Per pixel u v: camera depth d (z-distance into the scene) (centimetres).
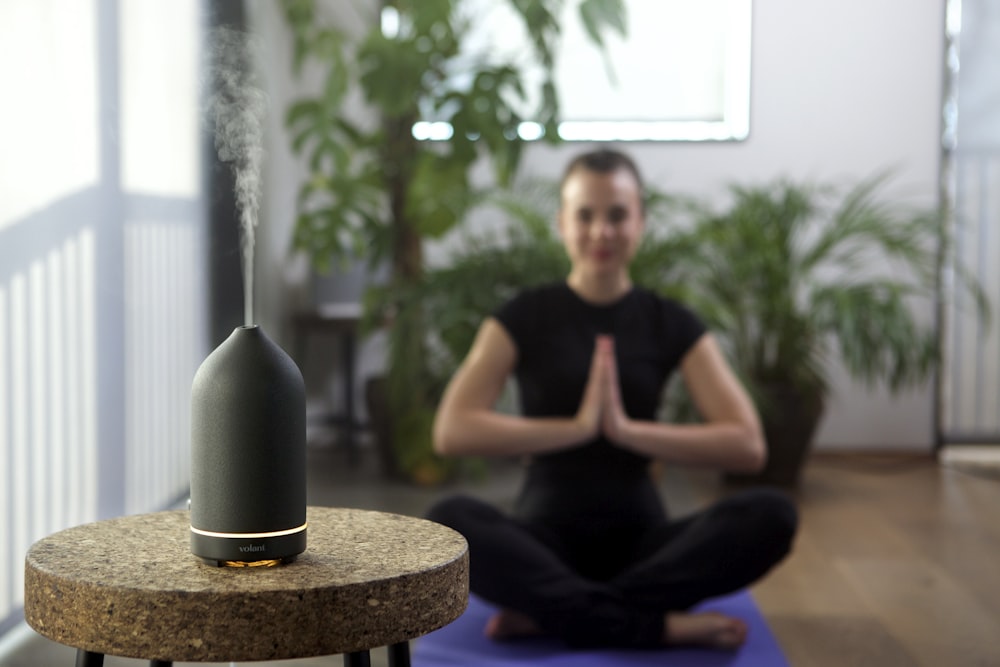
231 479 79
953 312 438
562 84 446
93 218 254
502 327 206
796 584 251
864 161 436
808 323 381
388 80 370
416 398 379
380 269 446
